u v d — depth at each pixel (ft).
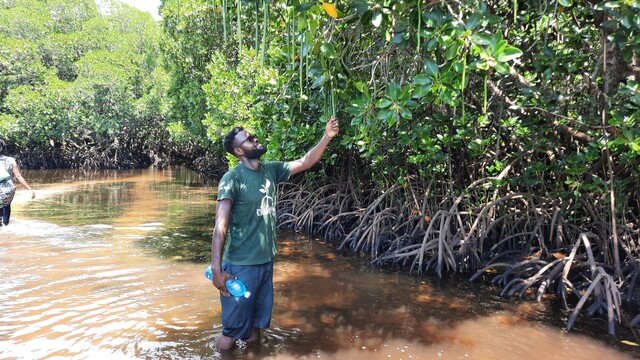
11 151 93.76
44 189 50.57
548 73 13.35
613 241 16.14
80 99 85.46
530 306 15.23
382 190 26.78
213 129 35.86
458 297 16.14
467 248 20.10
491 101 18.24
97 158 95.50
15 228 26.08
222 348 11.18
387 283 17.87
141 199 42.57
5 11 90.94
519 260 19.89
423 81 8.20
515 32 16.74
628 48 9.96
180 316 13.23
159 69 89.86
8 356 10.55
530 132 17.15
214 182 63.52
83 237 24.27
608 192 16.78
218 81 33.63
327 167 32.01
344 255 23.06
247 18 18.92
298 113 22.86
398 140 22.03
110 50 98.84
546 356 11.32
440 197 23.58
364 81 11.66
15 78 83.56
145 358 10.60
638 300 15.44
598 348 11.87
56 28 101.14
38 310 13.46
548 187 20.95
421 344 11.89
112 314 13.26
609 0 9.39
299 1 8.39
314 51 9.34
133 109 91.40
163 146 111.14
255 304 11.19
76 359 10.47
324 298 15.71
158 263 19.30
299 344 11.68
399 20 8.55
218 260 10.09
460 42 7.57
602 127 14.16
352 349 11.48
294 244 25.82
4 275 16.88
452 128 20.61
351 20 9.91
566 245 19.36
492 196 21.97
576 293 15.53
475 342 12.10
